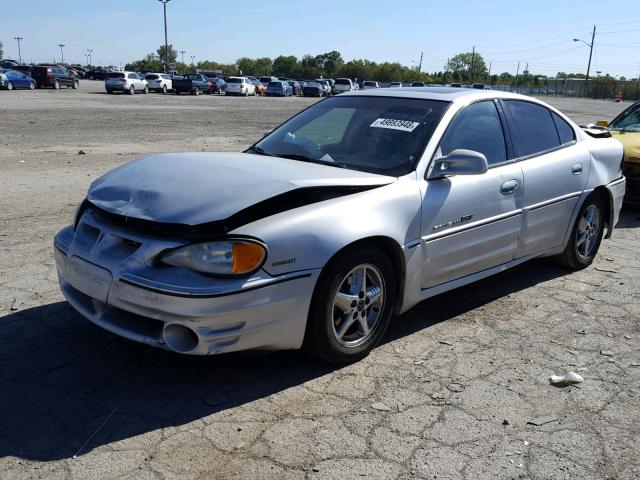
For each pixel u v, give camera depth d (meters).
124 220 3.43
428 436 3.12
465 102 4.62
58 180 9.61
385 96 4.86
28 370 3.62
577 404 3.49
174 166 3.93
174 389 3.47
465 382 3.69
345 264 3.59
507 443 3.09
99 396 3.38
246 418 3.22
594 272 5.87
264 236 3.28
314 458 2.91
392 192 3.90
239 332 3.26
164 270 3.25
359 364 3.86
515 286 5.42
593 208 5.79
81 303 3.70
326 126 4.71
